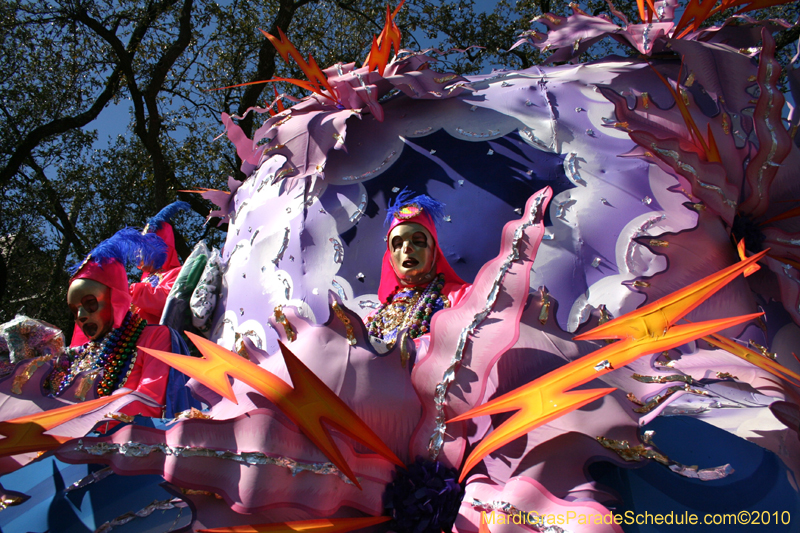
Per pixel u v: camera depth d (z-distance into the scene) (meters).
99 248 3.26
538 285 2.56
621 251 2.58
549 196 2.12
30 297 10.45
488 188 2.85
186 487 1.75
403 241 2.70
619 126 2.62
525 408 1.78
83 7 9.73
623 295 2.46
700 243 2.42
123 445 1.79
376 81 3.10
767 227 2.71
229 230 3.75
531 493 1.68
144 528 1.97
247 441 1.77
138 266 3.96
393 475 1.92
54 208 10.51
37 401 2.46
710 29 3.29
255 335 2.98
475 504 1.74
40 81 10.28
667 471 1.92
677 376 2.00
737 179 2.66
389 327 2.63
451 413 1.95
